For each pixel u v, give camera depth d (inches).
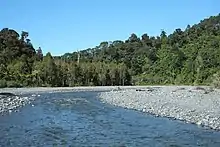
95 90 3097.9
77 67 3959.2
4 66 3526.1
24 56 4138.8
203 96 1926.7
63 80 3816.4
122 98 1947.6
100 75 4170.8
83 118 1162.6
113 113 1290.6
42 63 3703.3
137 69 5142.7
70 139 804.6
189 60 4534.9
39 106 1585.9
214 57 4146.2
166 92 2381.9
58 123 1050.7
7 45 4389.8
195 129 916.6
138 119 1116.5
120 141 783.7
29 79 3533.5
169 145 740.0
